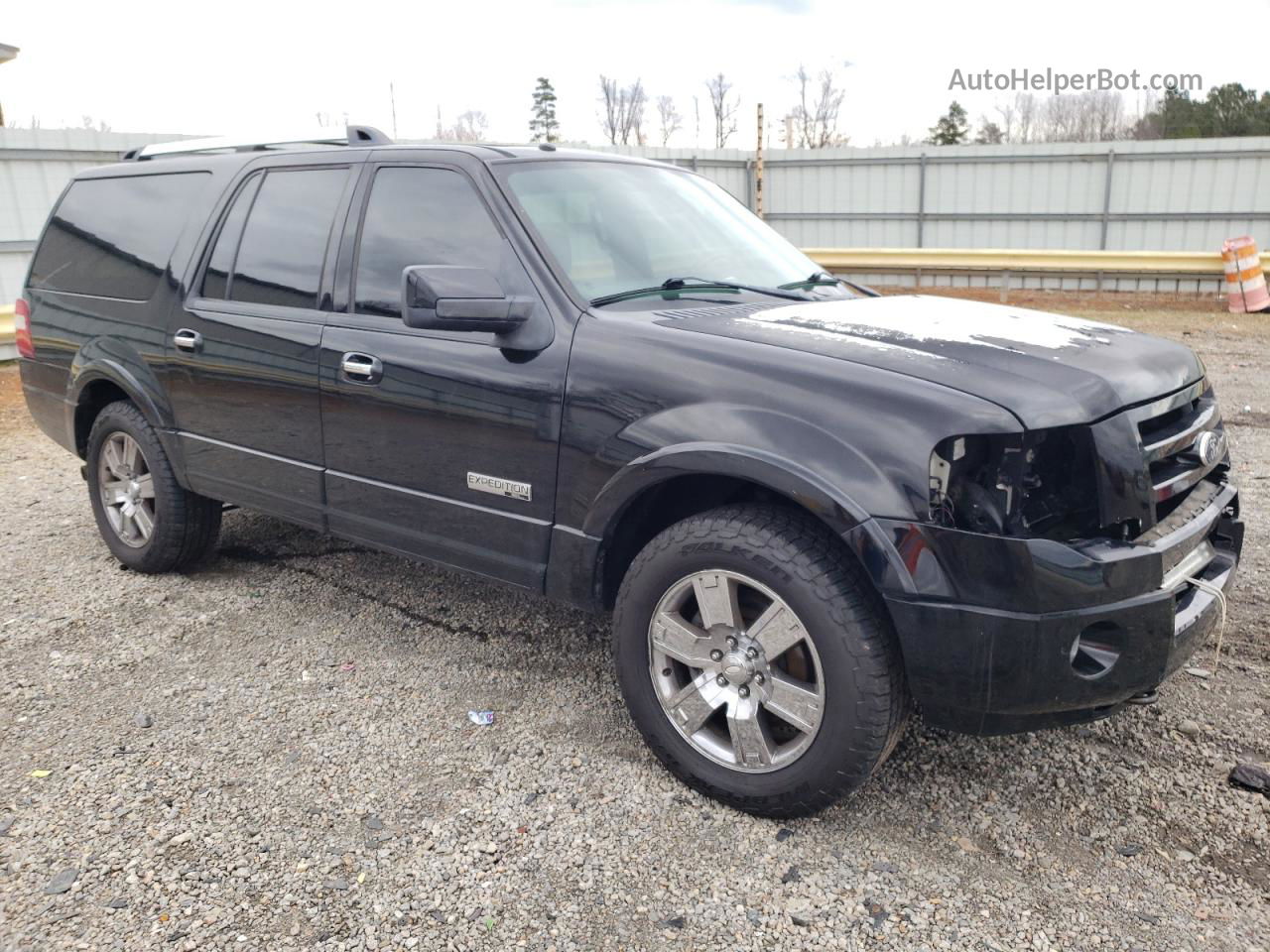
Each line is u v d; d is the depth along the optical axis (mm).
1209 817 2758
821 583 2516
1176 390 2787
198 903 2432
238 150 4469
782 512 2674
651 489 2885
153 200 4496
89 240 4738
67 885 2496
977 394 2449
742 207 4254
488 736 3240
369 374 3441
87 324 4621
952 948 2279
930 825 2752
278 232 3910
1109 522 2496
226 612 4254
